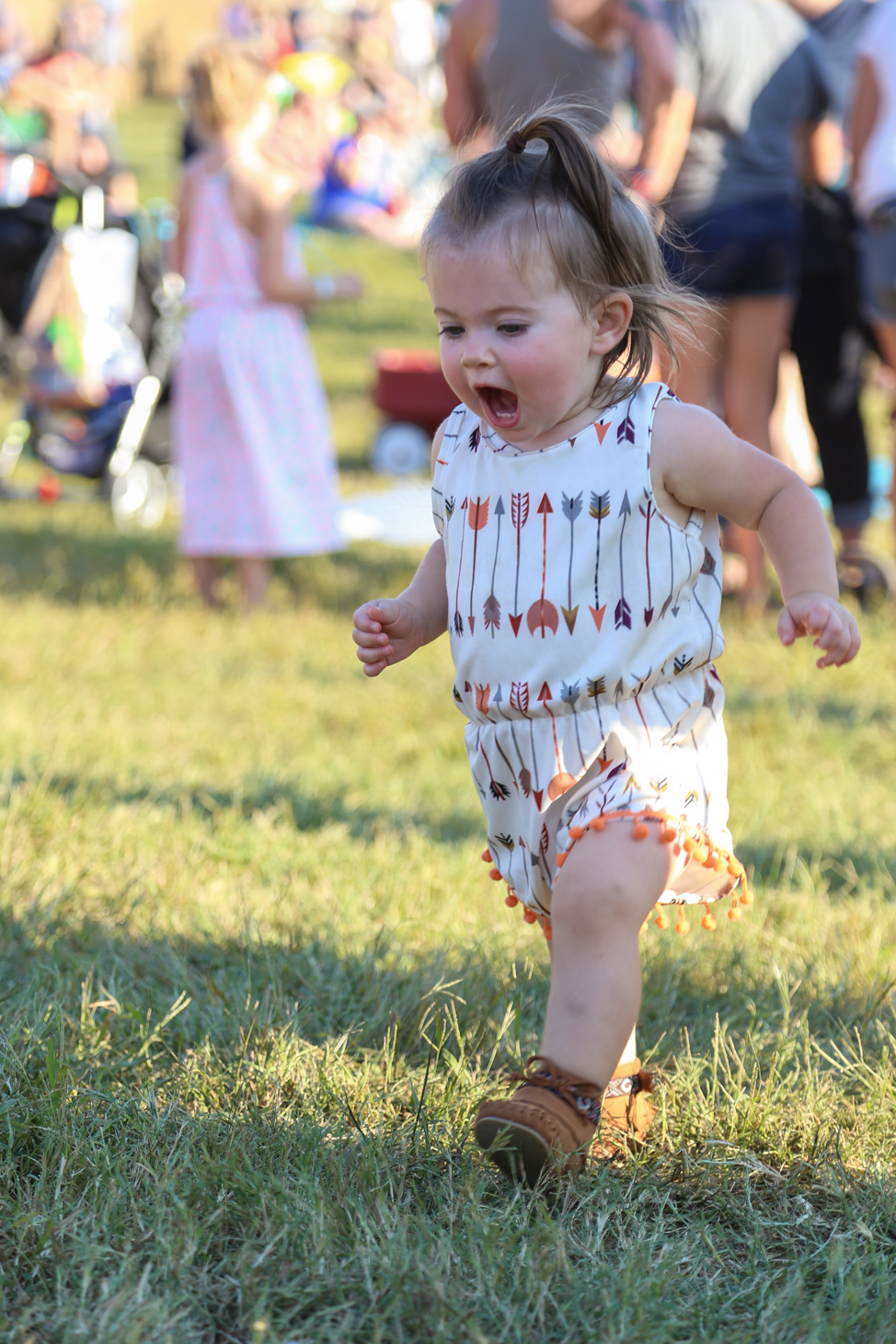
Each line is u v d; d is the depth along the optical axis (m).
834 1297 3.12
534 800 3.59
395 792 6.84
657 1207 3.51
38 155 12.73
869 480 10.50
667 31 8.79
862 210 9.23
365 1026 4.34
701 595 3.59
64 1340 2.83
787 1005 4.36
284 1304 3.01
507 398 3.50
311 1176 3.40
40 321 12.23
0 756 6.82
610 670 3.47
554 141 3.45
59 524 12.83
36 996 4.22
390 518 13.34
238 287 9.93
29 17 56.59
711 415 3.56
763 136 9.11
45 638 9.39
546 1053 3.35
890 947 4.89
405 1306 2.97
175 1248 3.10
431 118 35.06
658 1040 4.31
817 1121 3.80
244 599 10.53
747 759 7.27
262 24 25.39
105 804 6.18
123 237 12.30
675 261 8.78
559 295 3.40
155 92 75.88
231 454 10.05
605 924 3.33
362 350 22.77
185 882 5.41
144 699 8.27
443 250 3.44
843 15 11.60
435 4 36.75
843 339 10.13
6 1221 3.21
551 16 8.78
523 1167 3.31
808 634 3.44
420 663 9.40
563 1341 2.92
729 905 5.39
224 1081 3.87
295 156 23.69
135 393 12.82
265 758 7.26
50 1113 3.54
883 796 6.84
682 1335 2.98
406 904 5.27
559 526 3.52
